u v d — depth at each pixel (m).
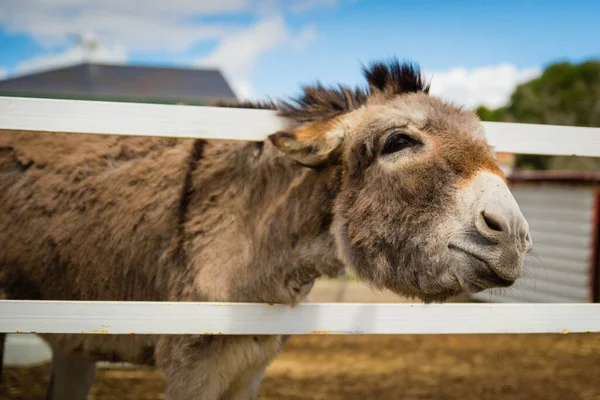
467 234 2.11
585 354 7.25
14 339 5.99
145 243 2.88
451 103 2.48
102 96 20.91
